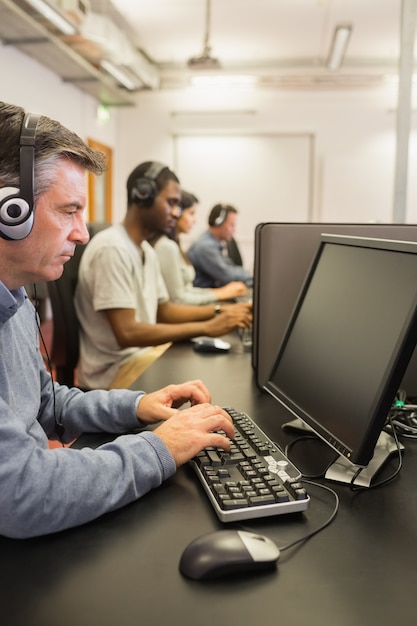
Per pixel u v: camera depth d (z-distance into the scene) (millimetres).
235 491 676
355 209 7184
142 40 5945
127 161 7449
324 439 788
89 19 4637
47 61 5070
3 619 493
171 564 574
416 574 560
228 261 4258
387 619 494
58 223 686
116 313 1746
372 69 6746
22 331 875
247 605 511
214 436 776
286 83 6781
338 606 510
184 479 776
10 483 601
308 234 1229
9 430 626
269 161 7242
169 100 7285
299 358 968
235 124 7238
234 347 1763
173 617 496
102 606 510
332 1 4816
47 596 524
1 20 3977
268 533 635
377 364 732
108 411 927
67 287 1887
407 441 927
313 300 989
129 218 1933
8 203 644
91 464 664
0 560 582
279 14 5148
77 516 631
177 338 1762
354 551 600
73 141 690
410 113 1955
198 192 7363
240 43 6023
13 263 693
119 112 7367
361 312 816
